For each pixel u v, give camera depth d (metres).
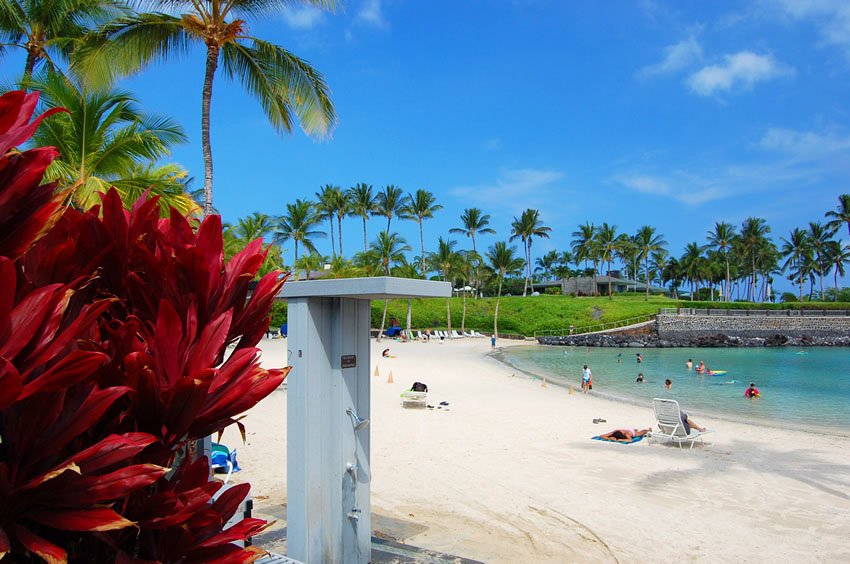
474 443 12.02
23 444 1.08
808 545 6.73
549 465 10.25
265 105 15.66
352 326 4.50
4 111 1.15
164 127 14.73
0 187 1.12
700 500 8.41
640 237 97.50
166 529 1.35
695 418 17.05
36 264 1.36
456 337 66.56
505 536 6.51
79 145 12.87
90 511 1.07
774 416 18.53
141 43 13.65
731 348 59.88
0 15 14.94
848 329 70.31
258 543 4.95
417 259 72.44
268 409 14.91
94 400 1.15
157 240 1.61
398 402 18.20
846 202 87.44
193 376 1.27
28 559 1.11
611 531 6.97
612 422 15.29
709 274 98.56
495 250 70.88
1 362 0.93
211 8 14.51
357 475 4.49
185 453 1.78
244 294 1.64
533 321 73.31
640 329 68.88
